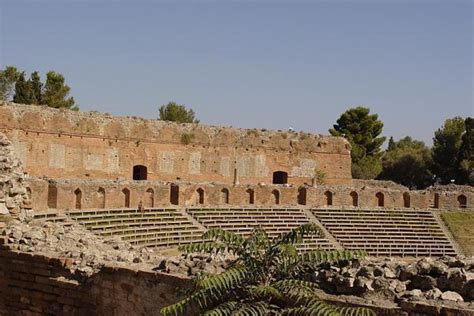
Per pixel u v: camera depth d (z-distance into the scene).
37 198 40.09
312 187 61.84
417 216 61.69
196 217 50.03
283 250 11.60
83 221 39.22
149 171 66.00
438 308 10.61
